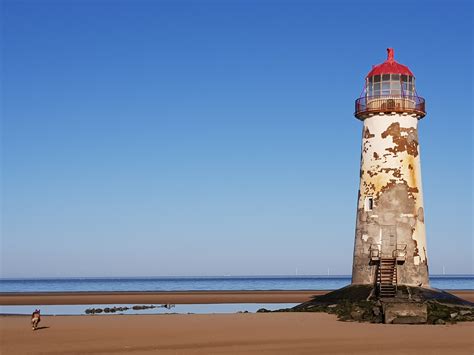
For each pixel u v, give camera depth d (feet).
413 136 135.44
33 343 86.58
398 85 134.41
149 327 103.35
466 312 117.60
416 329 99.25
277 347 82.02
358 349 80.18
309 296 273.75
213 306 199.62
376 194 133.39
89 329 101.71
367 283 131.13
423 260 132.26
